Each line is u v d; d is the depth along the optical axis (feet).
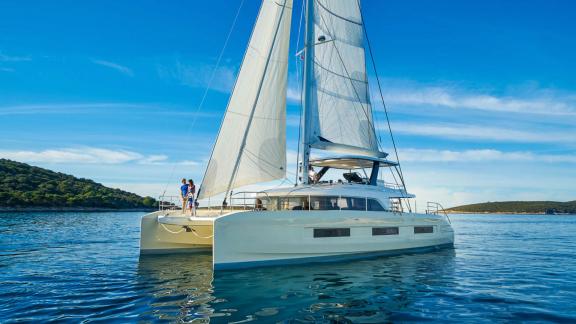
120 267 34.47
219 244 30.37
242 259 31.58
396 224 41.47
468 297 24.70
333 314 20.62
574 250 54.19
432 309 21.86
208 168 35.88
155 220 40.45
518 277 31.94
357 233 37.50
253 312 20.81
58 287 26.71
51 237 64.08
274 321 19.29
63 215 164.66
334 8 44.96
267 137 38.47
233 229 31.01
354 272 32.01
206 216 34.60
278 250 32.86
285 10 40.45
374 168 44.88
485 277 31.63
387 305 22.57
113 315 20.20
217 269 30.27
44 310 21.04
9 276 30.58
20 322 18.95
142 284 27.55
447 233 50.39
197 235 41.45
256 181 37.81
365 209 39.34
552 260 42.83
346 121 44.37
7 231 75.15
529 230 109.29
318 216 34.86
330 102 43.14
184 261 37.70
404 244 42.42
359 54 46.73
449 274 32.60
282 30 40.09
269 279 28.84
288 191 36.94
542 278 31.58
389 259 39.17
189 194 38.70
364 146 45.70
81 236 66.64
